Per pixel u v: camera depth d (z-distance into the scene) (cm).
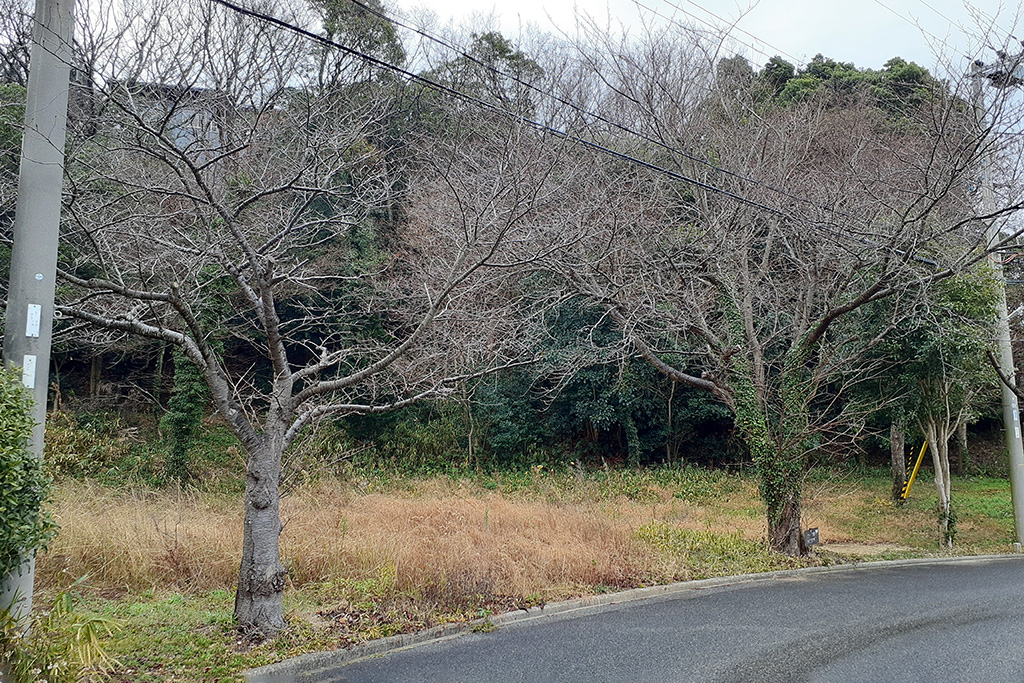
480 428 2242
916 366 1469
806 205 1417
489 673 627
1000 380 1493
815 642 726
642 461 2436
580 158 1364
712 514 1772
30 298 557
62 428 1677
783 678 609
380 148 1573
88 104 741
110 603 809
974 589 1021
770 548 1278
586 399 2256
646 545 1195
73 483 1248
